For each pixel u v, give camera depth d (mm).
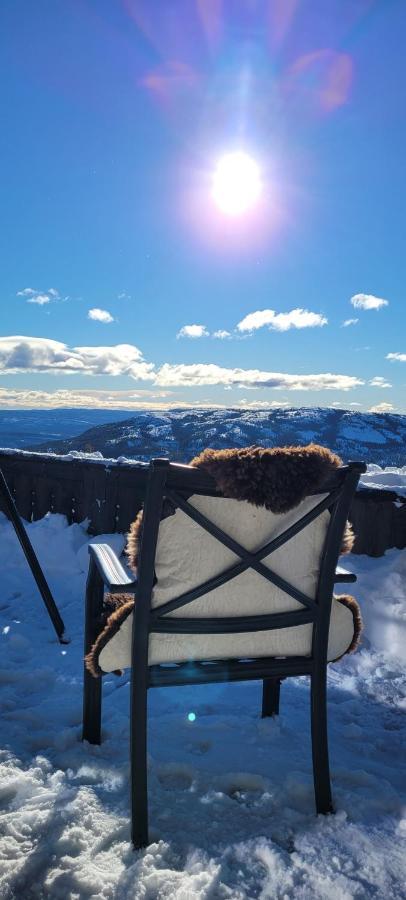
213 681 1425
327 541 1426
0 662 2480
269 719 1944
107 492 3998
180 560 1362
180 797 1547
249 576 1401
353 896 1210
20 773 1633
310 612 1457
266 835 1396
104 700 2156
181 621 1377
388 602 2752
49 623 3074
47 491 4348
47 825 1410
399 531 3127
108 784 1603
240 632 1417
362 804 1505
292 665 1478
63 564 3850
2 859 1300
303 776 1602
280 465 1279
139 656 1360
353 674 2428
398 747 1858
